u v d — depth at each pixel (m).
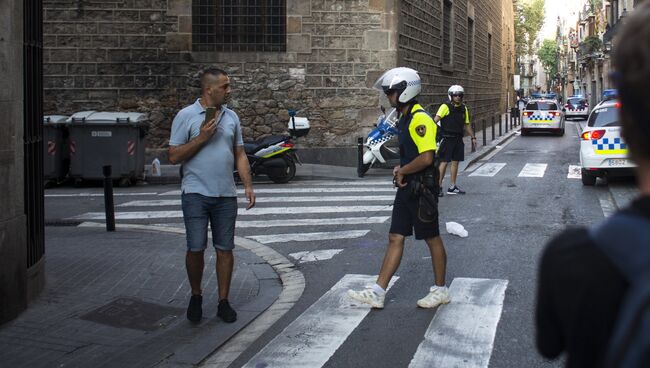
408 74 5.41
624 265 1.10
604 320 1.13
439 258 5.62
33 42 5.89
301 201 11.84
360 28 17.47
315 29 17.34
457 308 5.59
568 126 40.91
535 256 7.46
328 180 15.22
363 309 5.67
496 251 7.73
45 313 5.50
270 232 9.22
